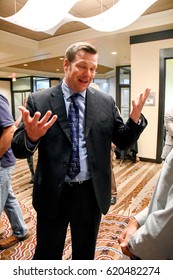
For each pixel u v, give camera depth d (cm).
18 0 347
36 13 282
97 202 114
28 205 274
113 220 237
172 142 242
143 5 274
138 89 466
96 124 113
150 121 462
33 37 529
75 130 111
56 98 110
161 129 451
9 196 189
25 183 357
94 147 113
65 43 512
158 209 69
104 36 459
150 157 475
